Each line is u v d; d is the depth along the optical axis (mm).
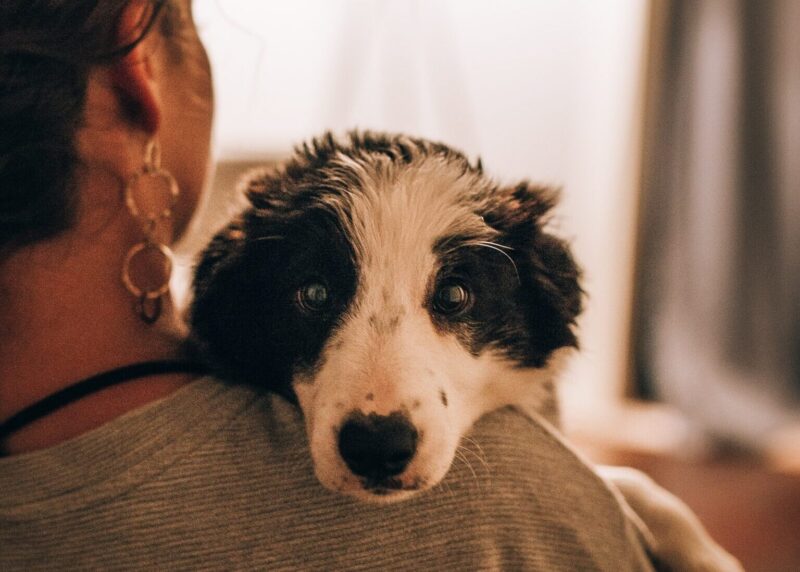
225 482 853
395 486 909
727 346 4227
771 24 3930
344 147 1320
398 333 1112
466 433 971
